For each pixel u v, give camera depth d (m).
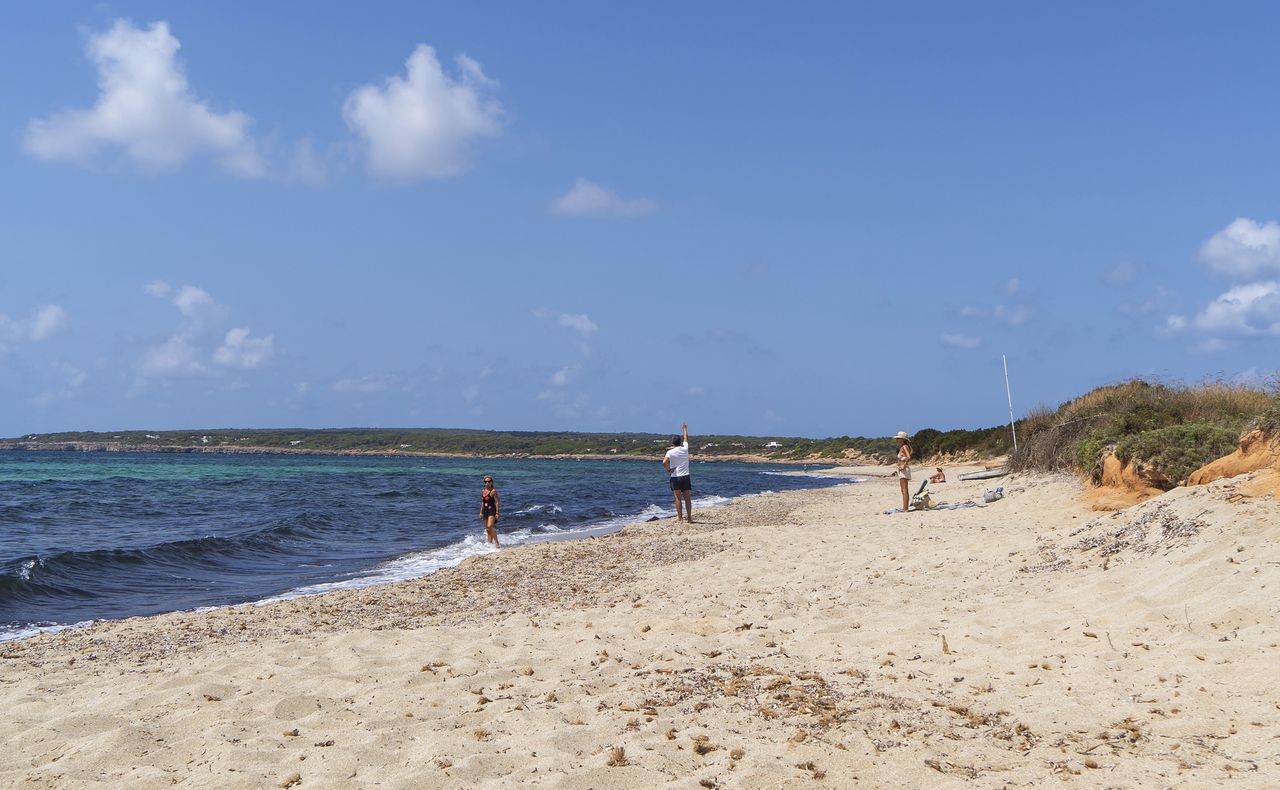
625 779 4.33
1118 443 13.68
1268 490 8.11
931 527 14.23
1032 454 22.11
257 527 22.45
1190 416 16.27
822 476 57.72
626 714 5.35
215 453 141.12
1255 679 4.93
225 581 13.70
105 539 19.66
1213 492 8.72
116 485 40.78
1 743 5.21
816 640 7.02
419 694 6.00
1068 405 25.62
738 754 4.58
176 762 4.86
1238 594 6.38
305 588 12.85
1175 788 3.83
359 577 13.95
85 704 6.07
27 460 87.44
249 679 6.52
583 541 16.47
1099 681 5.34
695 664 6.43
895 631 7.12
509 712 5.48
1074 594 7.66
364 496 33.72
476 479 50.78
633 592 10.05
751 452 128.50
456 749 4.82
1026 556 9.82
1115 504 12.62
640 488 42.28
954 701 5.26
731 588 9.77
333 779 4.43
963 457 53.12
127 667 7.32
